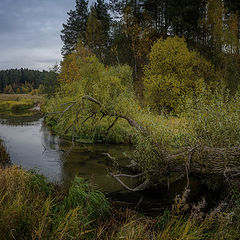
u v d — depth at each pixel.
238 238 3.49
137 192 7.70
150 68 21.69
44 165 10.84
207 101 7.38
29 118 30.61
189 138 6.79
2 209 3.44
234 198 5.67
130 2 31.06
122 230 3.50
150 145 7.37
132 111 9.78
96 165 10.89
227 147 6.26
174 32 30.11
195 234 3.37
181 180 8.27
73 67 26.42
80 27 40.16
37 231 3.09
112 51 28.67
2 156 11.45
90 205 5.20
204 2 28.22
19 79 130.00
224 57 23.69
